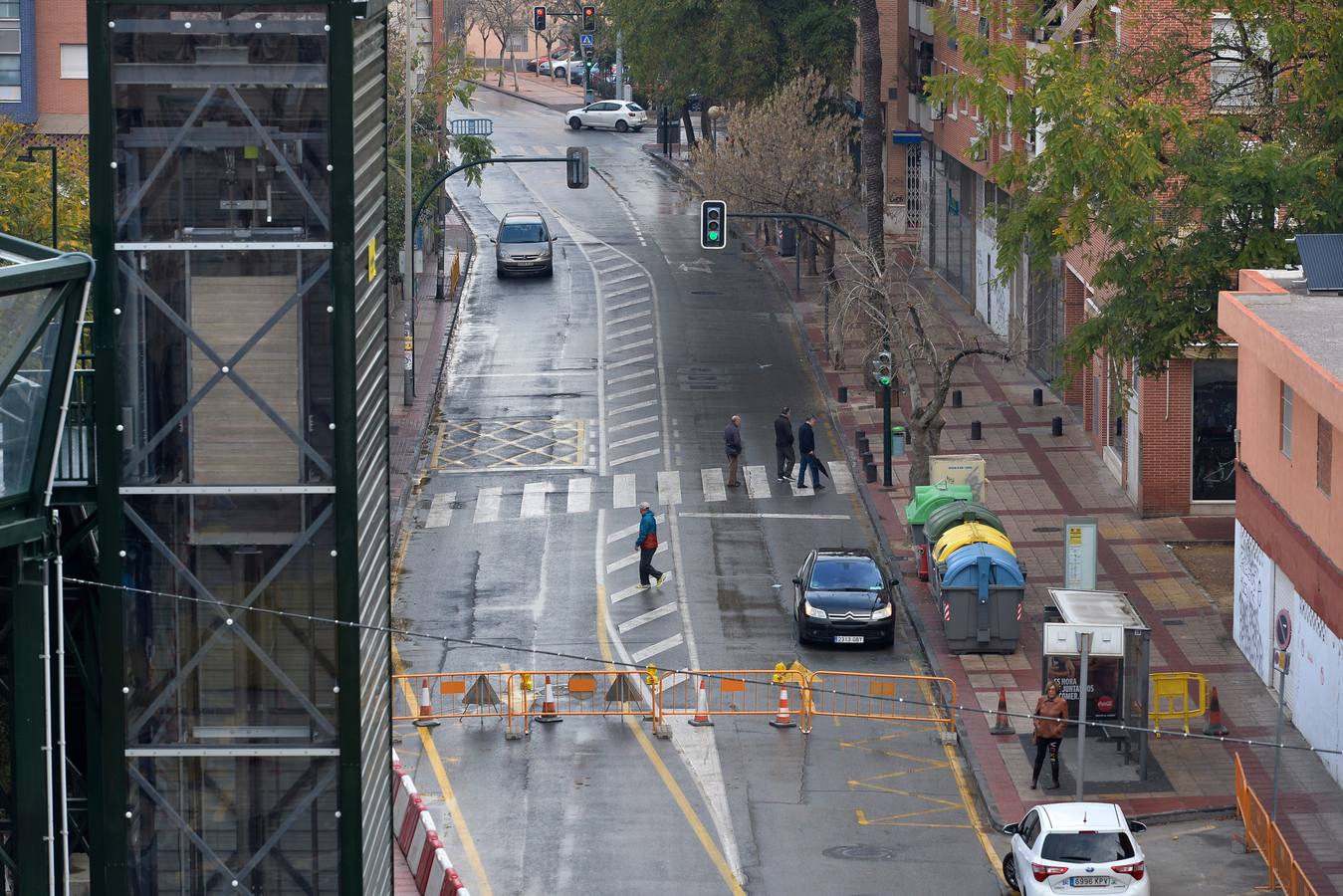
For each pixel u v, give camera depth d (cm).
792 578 8838
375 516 4491
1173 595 8531
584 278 15512
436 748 6988
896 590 8769
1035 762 6725
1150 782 6644
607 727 7212
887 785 6662
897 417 11519
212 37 3997
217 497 4075
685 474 10512
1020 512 9762
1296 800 6438
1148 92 8512
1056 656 6912
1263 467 7400
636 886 5806
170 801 4125
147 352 4050
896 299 13888
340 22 3984
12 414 3925
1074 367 8506
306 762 4134
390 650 4809
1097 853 5419
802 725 7162
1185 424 9544
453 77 14850
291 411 4075
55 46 13650
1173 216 8169
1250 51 8488
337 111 4003
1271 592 7381
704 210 10244
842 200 14338
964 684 7606
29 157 10269
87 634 4369
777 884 5838
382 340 4619
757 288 15175
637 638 8094
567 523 9694
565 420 11519
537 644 8006
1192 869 5922
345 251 4034
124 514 4066
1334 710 6562
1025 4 8981
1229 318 7425
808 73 15500
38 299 3859
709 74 16962
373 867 4428
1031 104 8112
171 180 4028
